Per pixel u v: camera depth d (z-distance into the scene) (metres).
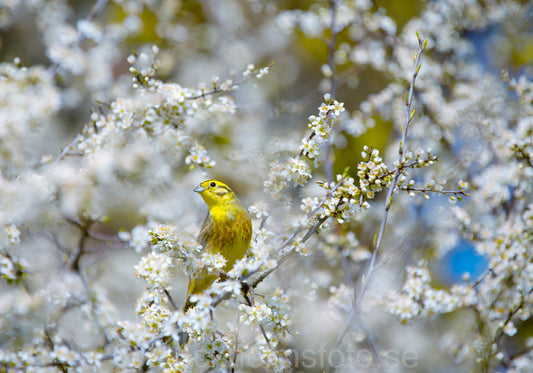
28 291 7.29
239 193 7.57
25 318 7.27
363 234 7.57
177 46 7.79
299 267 7.48
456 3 7.70
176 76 7.71
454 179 7.54
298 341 7.42
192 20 7.86
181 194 7.55
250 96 7.74
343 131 7.70
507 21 7.67
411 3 7.73
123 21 7.75
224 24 7.86
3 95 7.34
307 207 7.30
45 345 7.28
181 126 7.34
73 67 7.48
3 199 7.27
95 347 7.30
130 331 7.27
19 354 7.26
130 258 7.54
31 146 7.36
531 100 7.53
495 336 7.39
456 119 7.60
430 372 7.44
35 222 7.29
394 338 7.46
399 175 7.28
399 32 7.75
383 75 7.77
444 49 7.70
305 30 7.68
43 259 7.32
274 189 7.34
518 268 7.39
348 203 7.29
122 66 7.74
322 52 7.79
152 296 7.29
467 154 7.56
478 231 7.48
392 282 7.47
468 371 7.42
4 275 7.29
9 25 7.70
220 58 7.82
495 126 7.57
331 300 7.43
